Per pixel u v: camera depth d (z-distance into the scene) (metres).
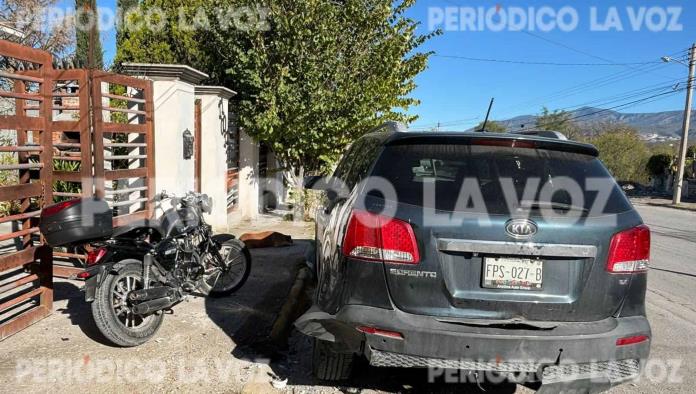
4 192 3.99
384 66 10.54
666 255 9.80
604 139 41.16
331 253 3.15
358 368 3.83
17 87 4.36
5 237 4.05
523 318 2.78
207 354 3.98
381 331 2.75
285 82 10.15
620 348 2.81
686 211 22.86
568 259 2.82
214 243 5.33
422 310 2.78
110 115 7.38
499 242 2.74
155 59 11.43
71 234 3.92
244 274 5.60
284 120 10.36
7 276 5.50
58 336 4.20
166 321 4.68
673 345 4.64
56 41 11.25
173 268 4.61
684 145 25.73
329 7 9.80
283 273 6.54
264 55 9.86
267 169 13.87
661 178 35.84
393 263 2.79
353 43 10.57
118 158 6.27
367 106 10.20
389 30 10.59
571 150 3.18
